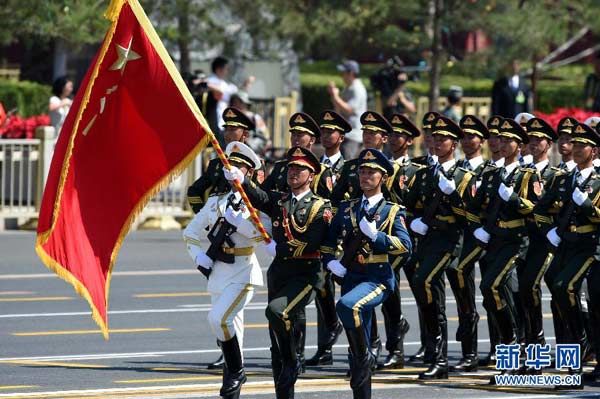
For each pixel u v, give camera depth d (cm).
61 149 2309
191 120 2369
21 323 3328
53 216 2291
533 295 2797
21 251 4584
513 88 5925
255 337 3206
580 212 2678
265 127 5850
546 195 2725
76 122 2305
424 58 6606
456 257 2822
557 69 8750
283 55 7456
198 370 2786
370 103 6078
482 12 6341
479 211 2812
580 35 7919
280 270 2409
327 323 2886
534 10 6338
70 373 2736
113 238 2383
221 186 2777
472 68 6391
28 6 5750
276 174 2838
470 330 2859
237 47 6556
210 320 2416
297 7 6562
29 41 6078
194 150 2364
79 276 2323
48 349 3002
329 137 2892
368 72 7744
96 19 5844
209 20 6338
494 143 2936
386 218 2389
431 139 2997
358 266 2383
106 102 2361
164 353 2972
